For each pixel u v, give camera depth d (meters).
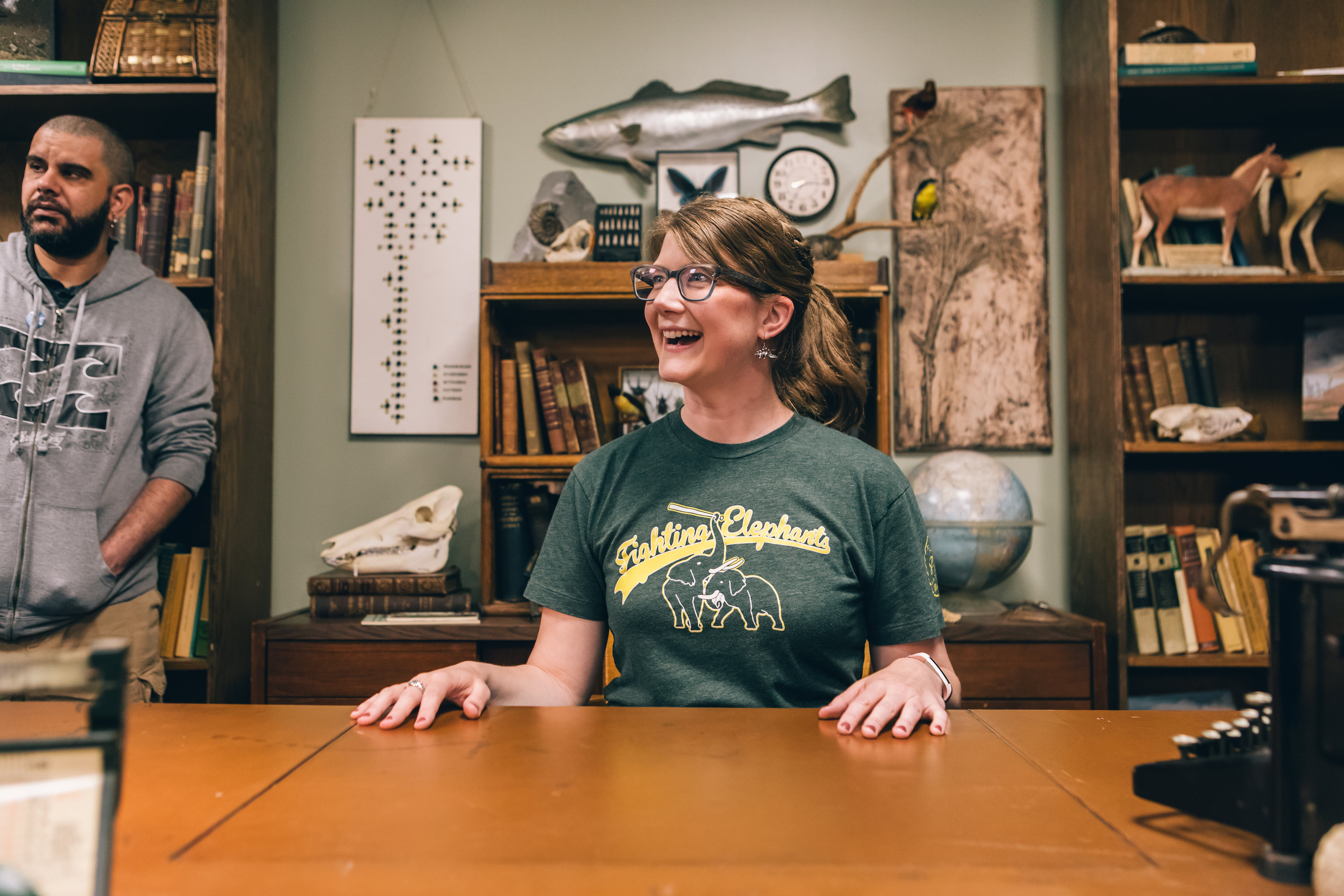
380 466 2.29
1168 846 0.49
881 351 2.01
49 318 1.63
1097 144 2.05
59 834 0.37
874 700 0.77
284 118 2.31
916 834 0.51
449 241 2.29
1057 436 2.24
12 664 0.38
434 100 2.33
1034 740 0.72
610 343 2.29
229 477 2.01
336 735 0.73
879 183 2.29
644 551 1.04
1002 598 2.23
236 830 0.51
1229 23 2.27
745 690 0.99
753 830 0.51
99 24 2.27
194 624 2.01
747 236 1.02
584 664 1.09
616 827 0.52
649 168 2.29
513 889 0.43
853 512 1.03
